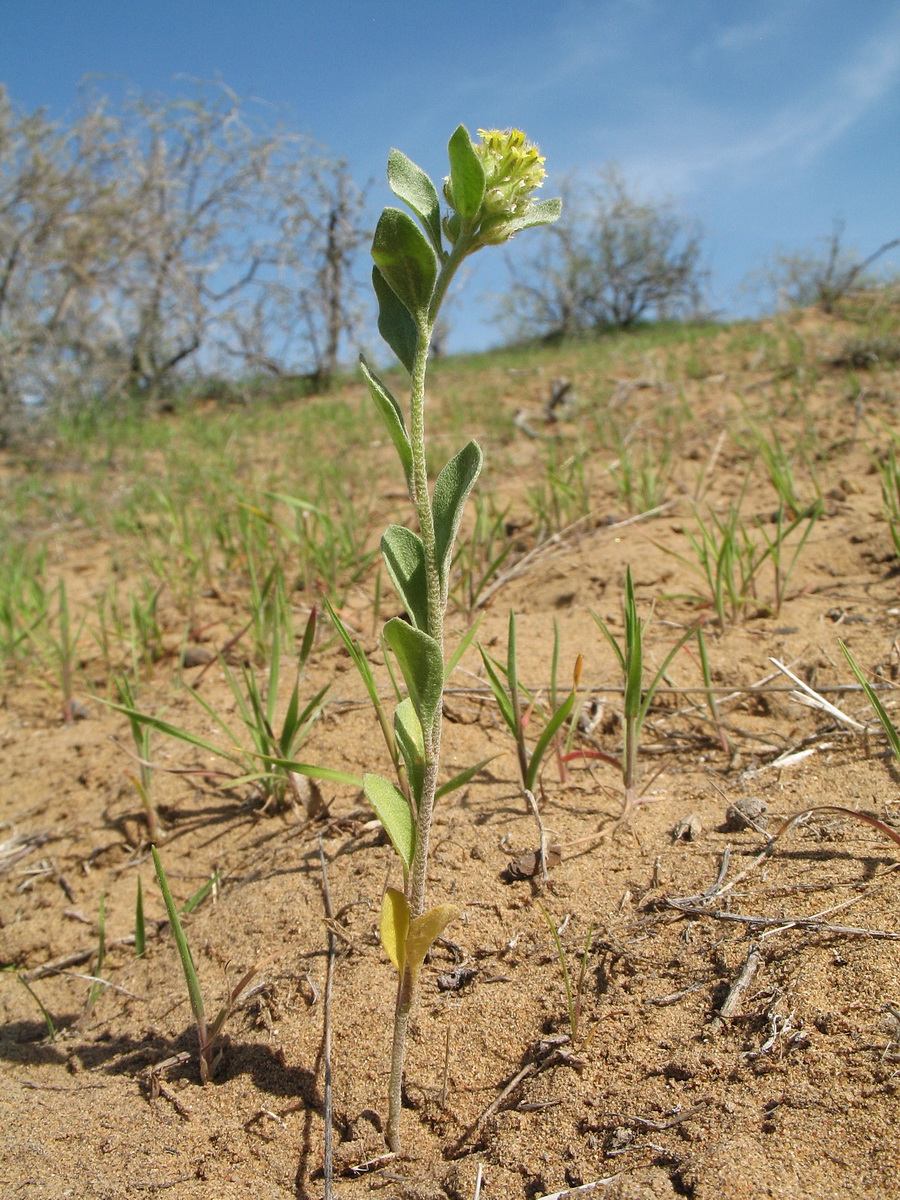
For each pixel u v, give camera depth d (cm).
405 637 15
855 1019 16
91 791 30
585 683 30
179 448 89
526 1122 17
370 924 21
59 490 78
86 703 37
